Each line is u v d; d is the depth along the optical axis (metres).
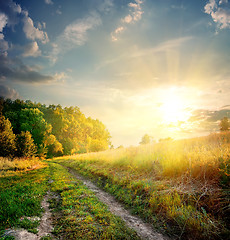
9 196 5.43
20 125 40.81
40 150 36.09
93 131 97.69
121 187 6.88
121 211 4.92
